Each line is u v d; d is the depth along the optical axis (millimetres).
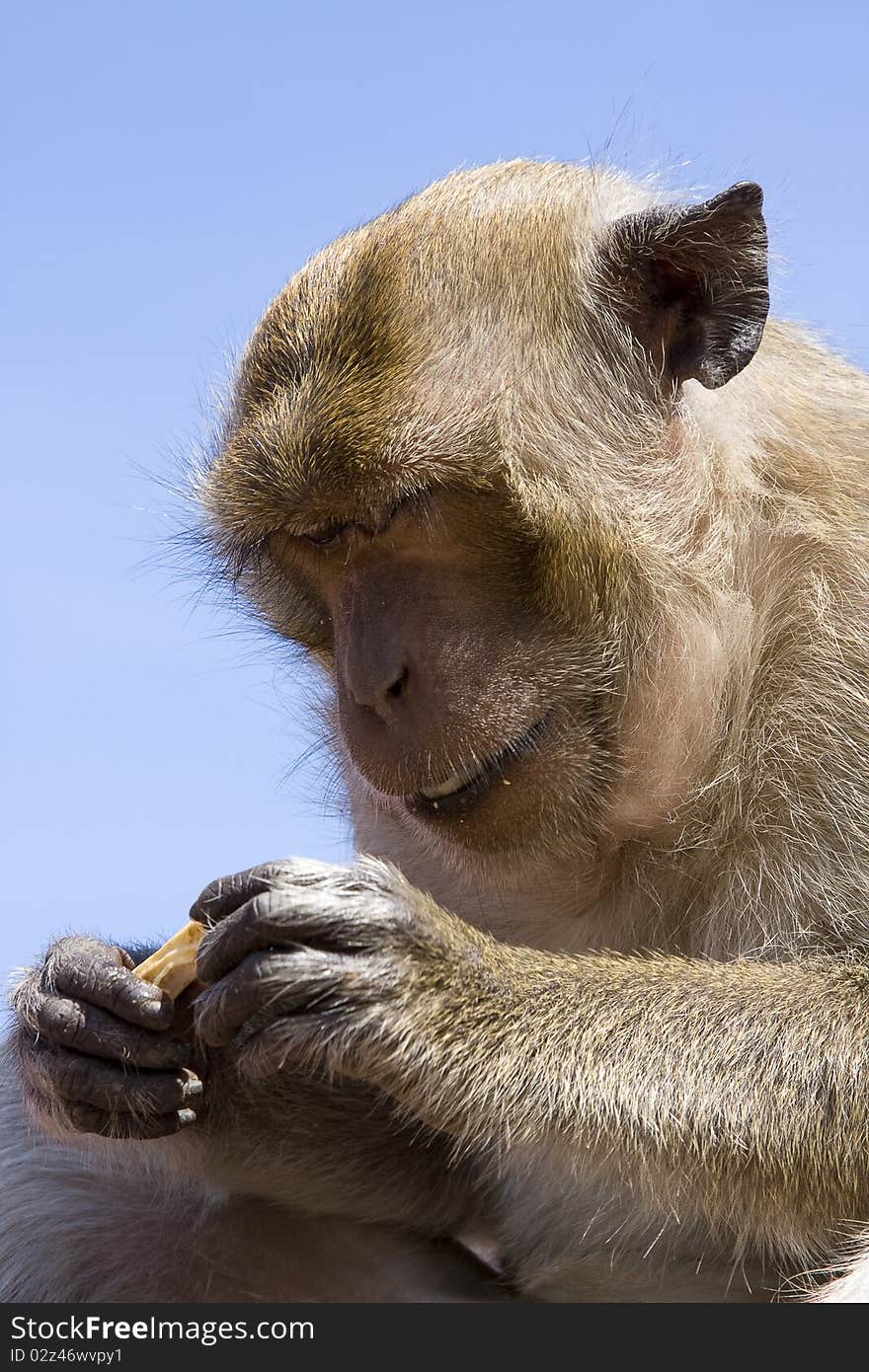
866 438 1458
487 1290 1471
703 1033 1396
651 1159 1390
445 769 1420
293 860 1389
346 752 1508
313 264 1456
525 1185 1470
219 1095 1437
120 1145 1440
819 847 1432
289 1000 1377
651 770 1434
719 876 1441
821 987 1407
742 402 1457
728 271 1445
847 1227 1397
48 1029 1408
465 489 1421
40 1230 1468
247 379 1446
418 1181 1469
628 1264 1451
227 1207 1463
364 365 1429
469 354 1432
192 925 1428
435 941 1391
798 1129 1390
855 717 1434
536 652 1424
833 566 1442
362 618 1428
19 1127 1485
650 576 1432
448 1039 1387
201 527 1498
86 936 1435
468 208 1453
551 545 1424
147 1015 1403
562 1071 1390
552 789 1426
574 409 1438
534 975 1401
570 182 1474
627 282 1450
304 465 1424
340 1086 1451
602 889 1450
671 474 1441
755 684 1442
